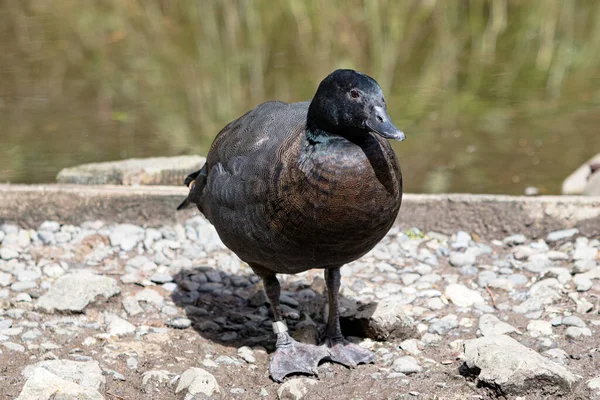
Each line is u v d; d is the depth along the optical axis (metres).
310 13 14.94
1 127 11.20
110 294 7.07
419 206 8.43
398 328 6.55
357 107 5.53
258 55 13.63
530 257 7.78
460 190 9.62
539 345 6.24
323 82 5.67
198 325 6.89
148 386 5.79
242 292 7.52
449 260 7.88
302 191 5.60
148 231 8.41
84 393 5.36
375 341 6.59
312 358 6.25
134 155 10.41
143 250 8.14
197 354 6.41
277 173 5.71
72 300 6.89
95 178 9.07
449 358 6.23
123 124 11.28
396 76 12.73
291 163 5.69
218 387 5.74
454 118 11.44
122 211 8.55
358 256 6.00
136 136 10.98
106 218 8.56
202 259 8.04
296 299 7.39
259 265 6.31
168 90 12.45
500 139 10.83
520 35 14.21
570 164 10.11
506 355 5.60
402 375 5.98
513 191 9.53
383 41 13.97
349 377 6.04
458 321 6.77
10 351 6.17
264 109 6.34
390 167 5.68
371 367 6.21
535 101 11.88
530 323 6.55
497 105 11.80
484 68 13.01
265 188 5.75
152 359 6.22
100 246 8.19
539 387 5.50
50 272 7.61
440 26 14.57
